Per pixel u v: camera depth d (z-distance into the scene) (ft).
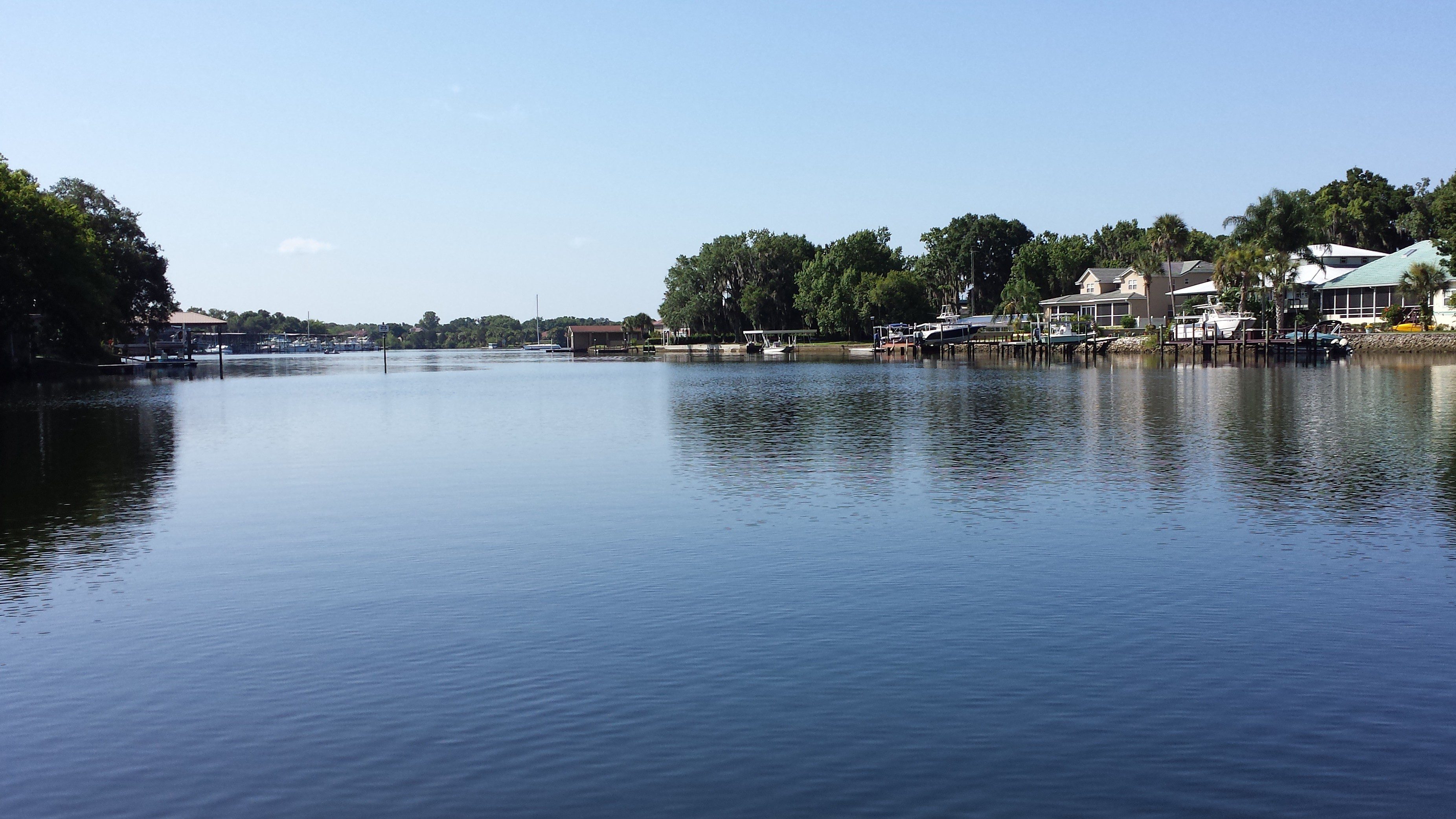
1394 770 33.01
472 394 249.34
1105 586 56.13
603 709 38.86
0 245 273.33
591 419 170.40
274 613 53.01
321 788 32.86
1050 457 109.40
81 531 75.87
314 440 140.97
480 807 31.37
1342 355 320.29
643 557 64.64
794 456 114.21
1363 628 48.14
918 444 122.62
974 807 30.83
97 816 31.42
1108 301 446.19
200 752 35.78
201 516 81.92
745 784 32.48
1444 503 80.12
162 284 414.82
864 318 561.43
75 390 273.33
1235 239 360.89
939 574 59.21
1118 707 38.42
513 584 58.29
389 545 69.72
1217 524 72.95
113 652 46.98
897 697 39.65
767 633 48.16
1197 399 181.78
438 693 40.86
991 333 506.07
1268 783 32.19
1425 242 364.17
